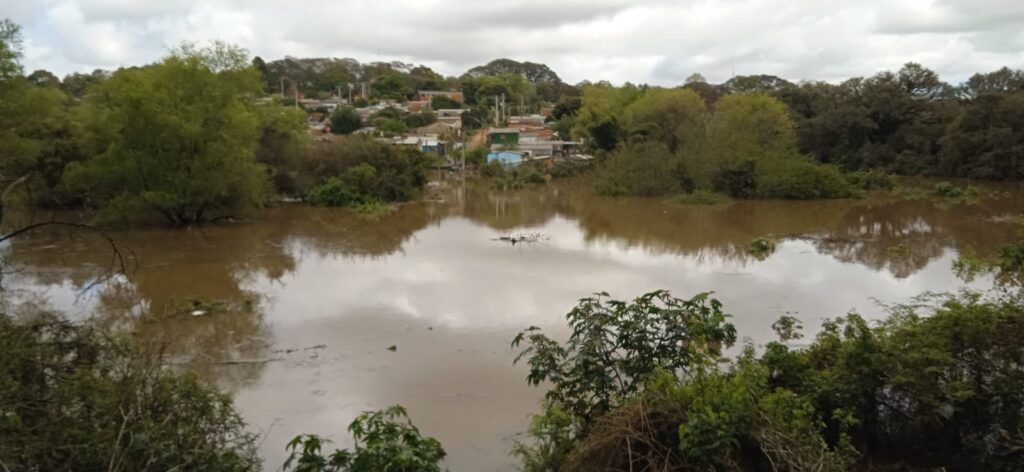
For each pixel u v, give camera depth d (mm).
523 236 23938
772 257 19594
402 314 13633
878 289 15375
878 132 48188
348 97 104938
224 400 6234
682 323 6574
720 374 6324
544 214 31266
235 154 25938
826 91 54062
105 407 5160
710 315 6949
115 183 25375
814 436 5086
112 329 12695
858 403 6645
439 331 12414
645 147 38938
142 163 24766
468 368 10438
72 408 5234
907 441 6629
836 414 6195
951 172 43531
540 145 61094
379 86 118062
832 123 46938
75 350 6477
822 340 8023
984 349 6430
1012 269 15953
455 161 58531
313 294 15516
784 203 33625
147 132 24484
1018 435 5930
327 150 36344
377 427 5656
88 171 25125
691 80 82812
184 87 25078
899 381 6371
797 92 54812
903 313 9766
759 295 14836
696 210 31469
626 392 6344
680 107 44969
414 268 18531
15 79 23250
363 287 16203
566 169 49844
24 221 27469
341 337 12148
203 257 20406
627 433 5180
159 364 5859
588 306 6934
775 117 38344
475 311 13789
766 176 35125
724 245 21891
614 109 54438
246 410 8930
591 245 22188
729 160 35750
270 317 13539
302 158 35594
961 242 21906
